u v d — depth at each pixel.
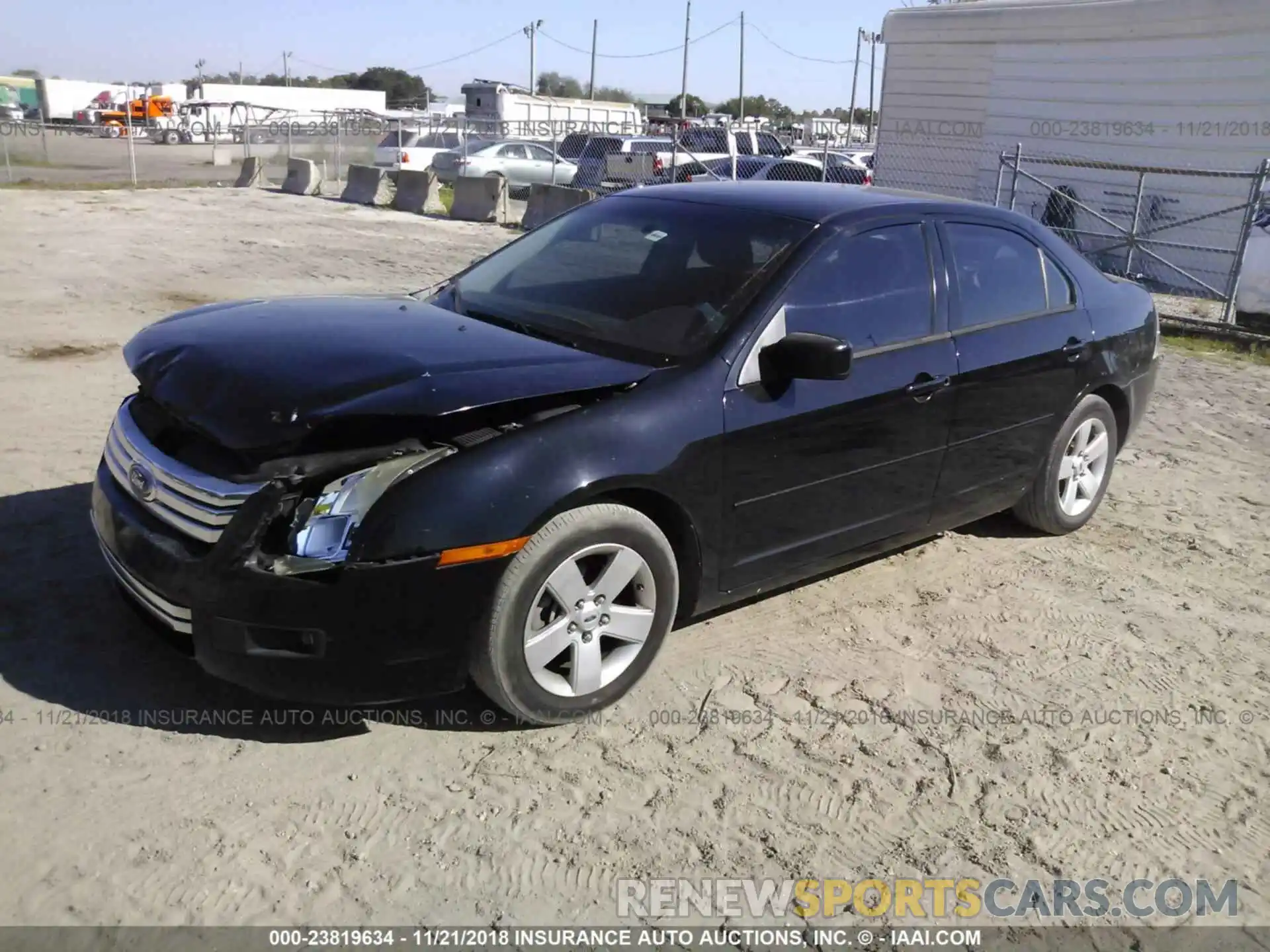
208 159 35.16
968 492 4.70
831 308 4.01
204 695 3.53
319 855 2.89
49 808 2.97
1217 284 14.34
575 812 3.13
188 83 60.12
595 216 4.70
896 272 4.29
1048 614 4.58
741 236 4.16
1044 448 5.04
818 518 4.05
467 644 3.15
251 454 3.08
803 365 3.58
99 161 32.88
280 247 14.73
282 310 3.97
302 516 3.03
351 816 3.04
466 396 3.18
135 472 3.37
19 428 6.09
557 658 3.49
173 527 3.21
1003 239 4.83
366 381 3.19
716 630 4.24
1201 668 4.20
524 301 4.22
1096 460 5.44
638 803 3.19
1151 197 15.07
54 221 16.72
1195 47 14.29
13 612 3.93
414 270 13.07
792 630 4.30
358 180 22.34
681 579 3.79
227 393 3.20
